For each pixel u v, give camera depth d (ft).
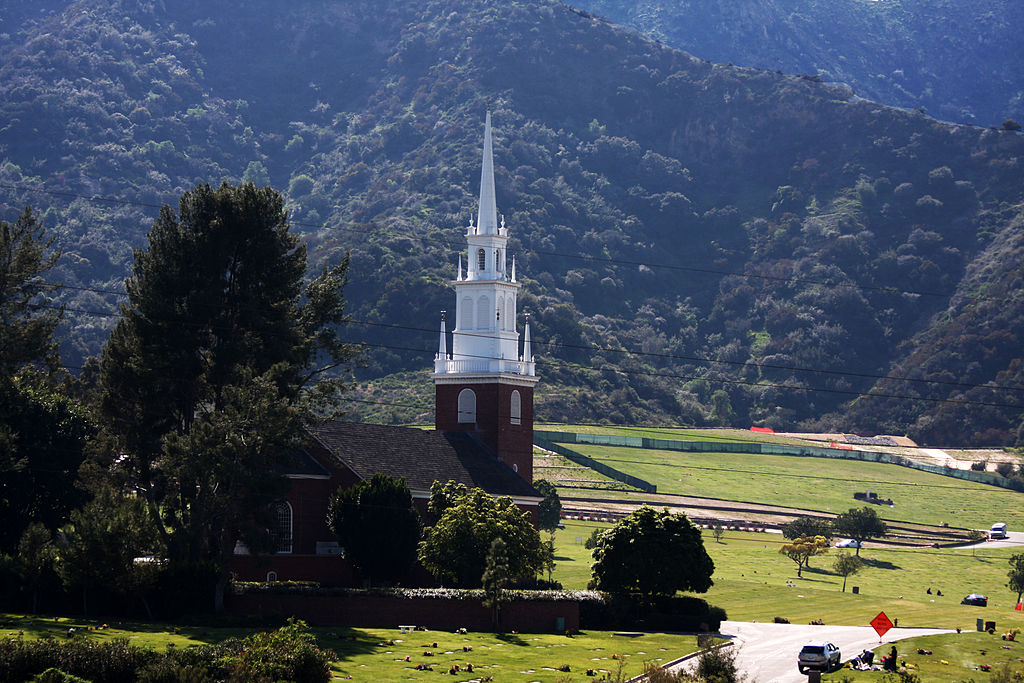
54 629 632.38
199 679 485.15
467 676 604.90
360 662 617.21
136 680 500.74
